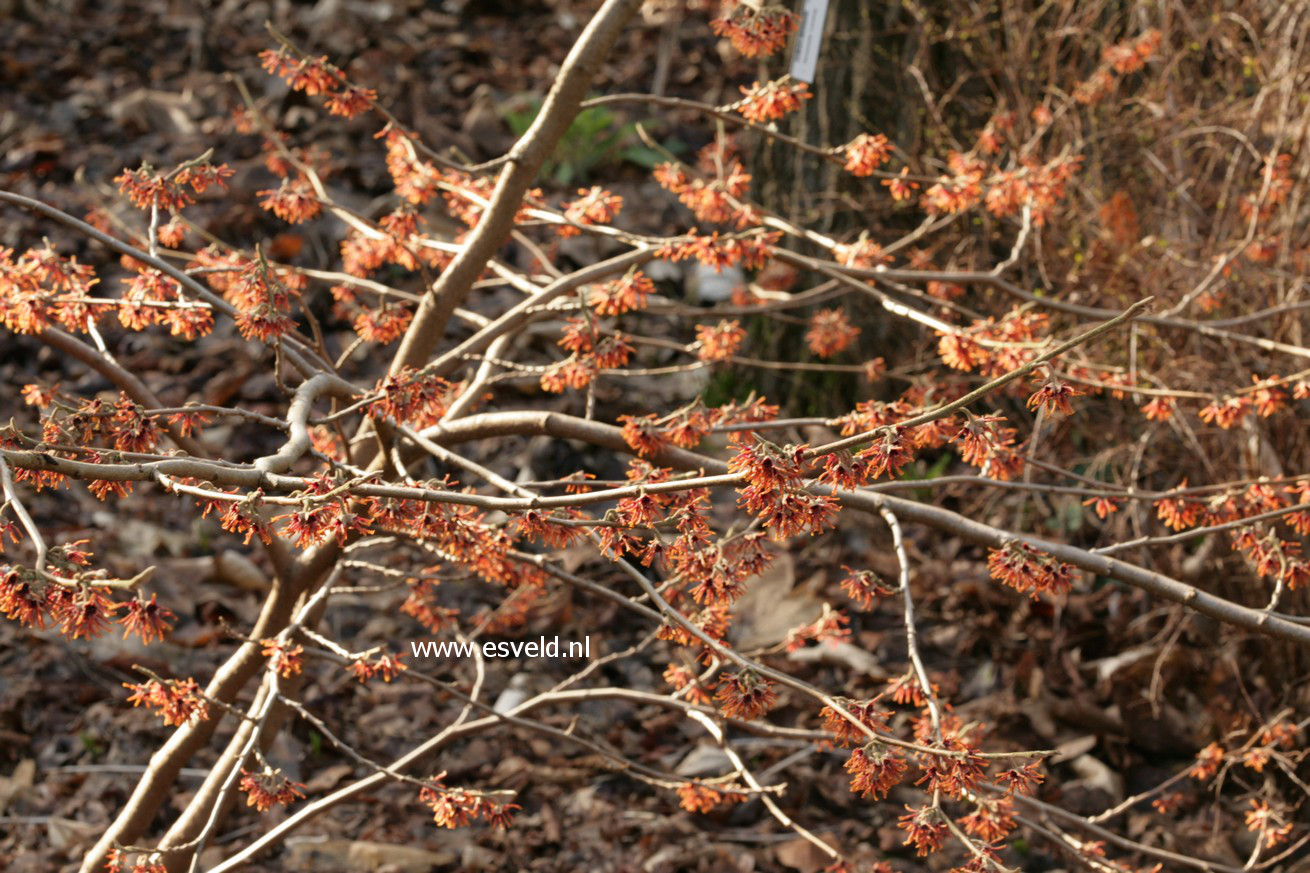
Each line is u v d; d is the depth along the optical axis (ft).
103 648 11.76
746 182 8.15
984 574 13.17
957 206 8.39
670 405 15.49
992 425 5.14
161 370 15.35
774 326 15.01
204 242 16.49
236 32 23.08
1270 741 9.12
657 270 17.56
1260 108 11.44
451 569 13.08
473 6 25.12
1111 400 12.50
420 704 11.76
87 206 17.35
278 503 5.17
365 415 7.95
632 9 7.85
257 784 6.39
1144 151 12.08
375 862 9.95
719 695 5.42
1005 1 12.71
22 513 4.61
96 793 10.39
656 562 13.07
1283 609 11.22
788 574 13.14
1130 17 12.88
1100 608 12.80
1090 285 12.03
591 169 20.29
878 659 12.28
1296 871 10.18
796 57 8.38
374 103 7.53
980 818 6.37
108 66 21.38
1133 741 11.54
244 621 12.35
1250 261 11.18
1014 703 11.79
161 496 14.05
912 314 7.56
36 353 15.37
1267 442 10.82
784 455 4.69
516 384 15.21
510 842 10.42
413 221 8.02
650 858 10.21
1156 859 10.32
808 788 10.98
